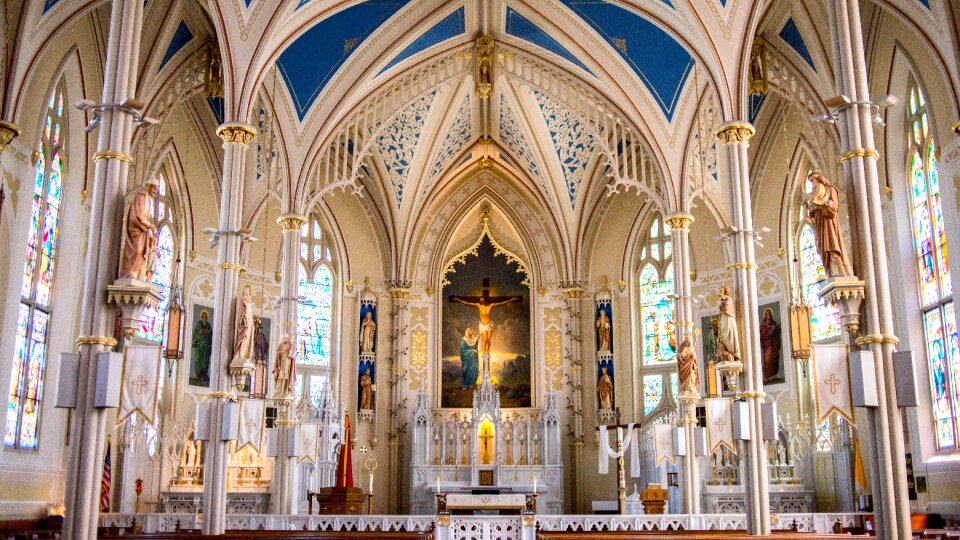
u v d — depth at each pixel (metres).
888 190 27.55
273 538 17.36
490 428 37.41
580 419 38.09
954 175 24.39
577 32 28.67
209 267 34.19
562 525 24.84
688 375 27.64
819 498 30.80
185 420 32.22
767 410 21.27
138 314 14.58
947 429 25.34
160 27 25.81
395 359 38.75
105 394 14.04
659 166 29.03
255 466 32.28
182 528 25.12
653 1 24.70
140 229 14.86
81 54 26.72
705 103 28.08
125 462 28.95
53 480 26.06
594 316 39.12
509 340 39.91
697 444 27.36
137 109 15.47
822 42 26.06
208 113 32.97
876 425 14.17
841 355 15.15
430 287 40.34
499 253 41.00
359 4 26.73
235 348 22.31
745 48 22.81
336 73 28.75
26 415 25.31
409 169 38.12
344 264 38.88
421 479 36.88
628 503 32.97
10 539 18.16
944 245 25.38
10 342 23.91
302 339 37.22
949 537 18.94
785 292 33.09
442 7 28.86
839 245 14.93
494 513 33.22
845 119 15.36
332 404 34.78
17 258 24.16
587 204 39.16
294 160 29.08
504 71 32.69
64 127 27.16
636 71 28.58
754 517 20.66
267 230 36.78
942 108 24.86
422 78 32.06
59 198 27.17
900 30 26.14
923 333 26.62
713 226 36.41
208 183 34.28
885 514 13.90
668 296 28.58
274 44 24.23
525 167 39.31
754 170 34.28
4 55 22.16
